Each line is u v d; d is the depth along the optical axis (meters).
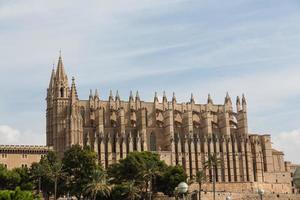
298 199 182.25
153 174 158.00
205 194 170.50
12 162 180.75
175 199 159.62
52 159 161.88
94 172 145.25
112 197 151.88
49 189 154.25
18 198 83.69
